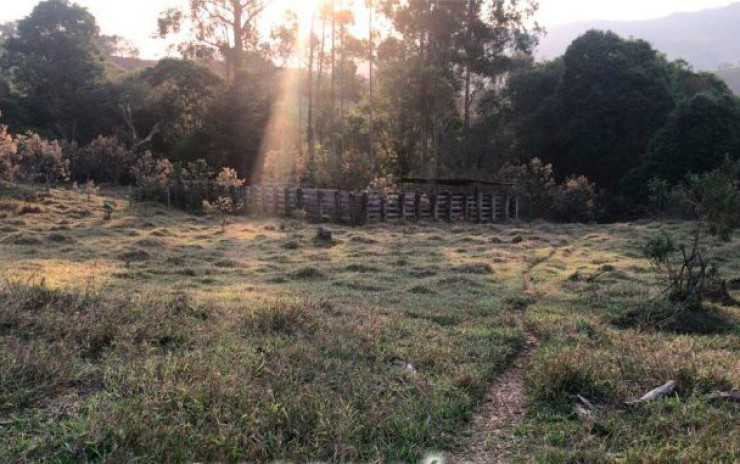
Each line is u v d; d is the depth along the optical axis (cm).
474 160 3759
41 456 387
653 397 527
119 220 2173
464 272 1388
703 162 3011
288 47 4184
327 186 3002
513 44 4050
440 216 2730
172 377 504
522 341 779
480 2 3884
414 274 1351
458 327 835
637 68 3453
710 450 413
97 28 5025
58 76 4478
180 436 407
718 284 1044
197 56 4147
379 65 3875
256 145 3950
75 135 4409
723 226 974
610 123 3434
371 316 838
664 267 1393
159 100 4128
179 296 856
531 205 3058
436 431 463
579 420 498
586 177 3509
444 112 3628
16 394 466
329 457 411
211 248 1698
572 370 562
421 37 3753
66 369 518
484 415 526
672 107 3397
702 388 554
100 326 634
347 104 5406
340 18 3997
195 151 3916
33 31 4597
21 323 630
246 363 557
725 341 775
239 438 416
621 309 991
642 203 3095
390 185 2947
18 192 2452
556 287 1209
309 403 470
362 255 1636
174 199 2755
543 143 3669
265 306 798
